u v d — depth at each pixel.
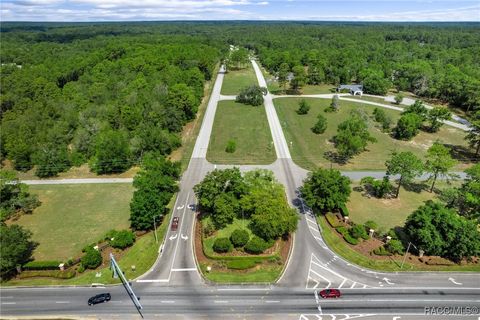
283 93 179.00
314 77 195.88
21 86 150.62
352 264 64.44
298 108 154.00
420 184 91.12
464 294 57.78
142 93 133.75
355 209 80.00
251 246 65.25
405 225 68.56
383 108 153.62
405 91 185.12
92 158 103.00
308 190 75.44
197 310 55.69
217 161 104.81
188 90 138.75
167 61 195.75
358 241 69.88
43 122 115.81
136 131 108.06
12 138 105.94
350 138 100.88
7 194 82.69
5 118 125.12
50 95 145.75
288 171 98.25
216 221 73.50
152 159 89.88
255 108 153.50
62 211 82.31
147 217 71.06
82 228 76.12
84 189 91.88
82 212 81.75
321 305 56.06
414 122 119.06
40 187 93.06
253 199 70.19
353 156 107.56
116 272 59.91
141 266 64.62
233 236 67.56
